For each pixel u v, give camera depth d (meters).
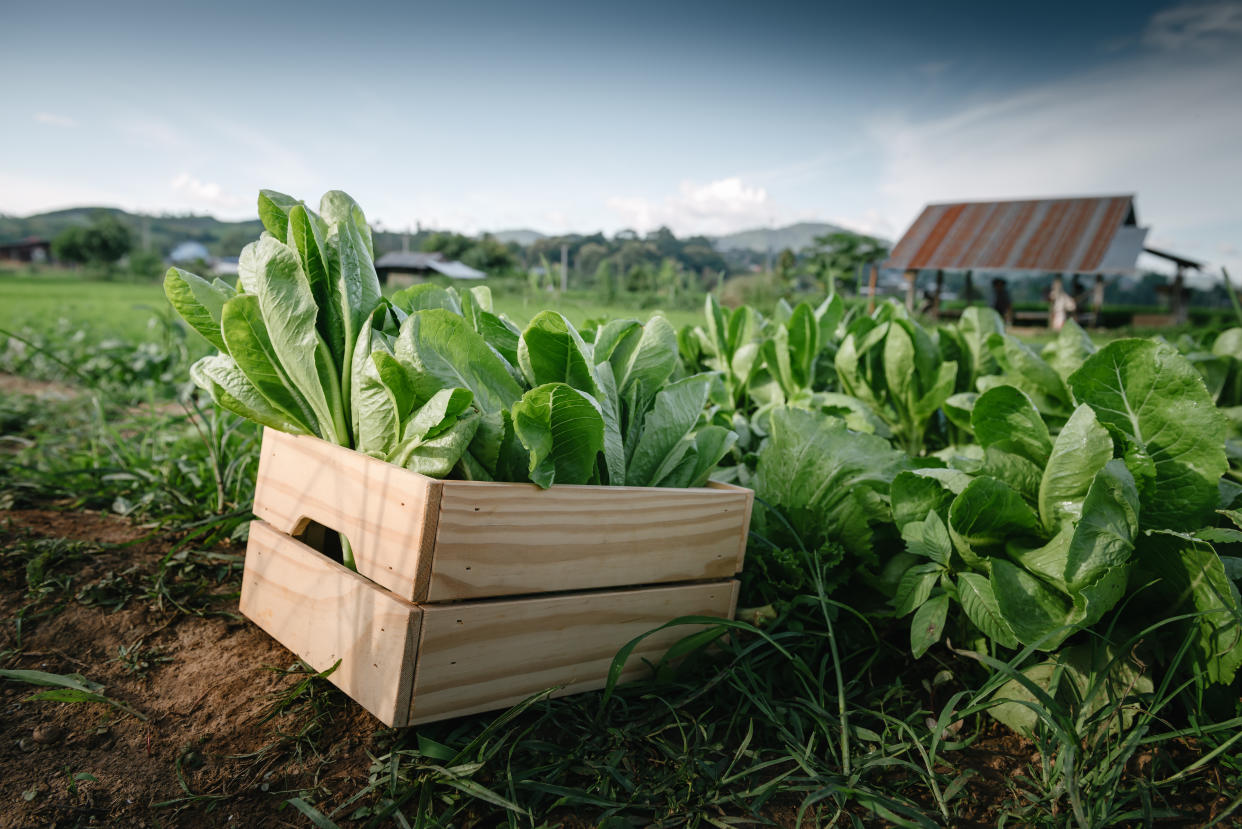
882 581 1.91
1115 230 23.64
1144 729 1.37
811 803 1.32
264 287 1.49
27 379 6.75
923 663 1.83
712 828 1.30
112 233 73.69
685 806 1.32
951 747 1.48
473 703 1.41
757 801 1.32
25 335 8.10
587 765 1.37
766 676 1.71
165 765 1.34
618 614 1.59
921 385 2.67
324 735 1.44
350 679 1.44
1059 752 1.41
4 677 1.60
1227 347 2.70
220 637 1.81
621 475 1.61
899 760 1.46
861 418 2.54
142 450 3.13
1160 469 1.58
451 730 1.43
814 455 2.05
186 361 5.47
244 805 1.26
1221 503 1.67
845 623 1.91
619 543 1.56
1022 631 1.50
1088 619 1.43
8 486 2.79
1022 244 23.98
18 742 1.39
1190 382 1.55
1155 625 1.40
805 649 1.83
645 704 1.61
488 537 1.38
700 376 1.82
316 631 1.55
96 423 3.77
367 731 1.45
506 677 1.45
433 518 1.31
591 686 1.58
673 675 1.66
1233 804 1.24
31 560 2.08
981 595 1.56
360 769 1.35
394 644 1.33
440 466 1.38
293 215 1.51
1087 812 1.29
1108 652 1.54
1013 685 1.59
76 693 1.43
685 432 1.76
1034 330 22.11
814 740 1.50
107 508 2.72
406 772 1.32
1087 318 24.39
